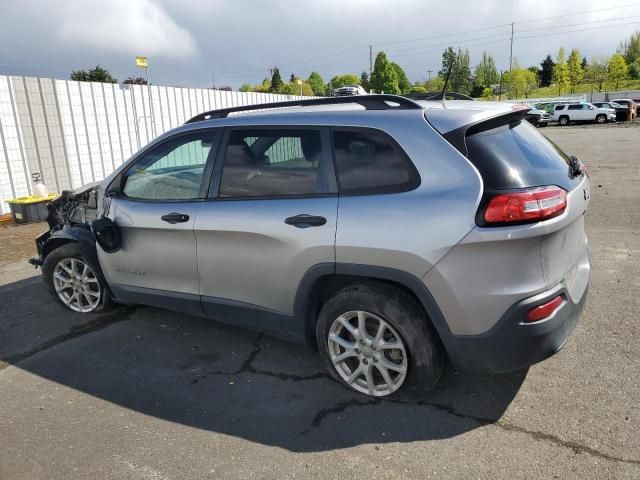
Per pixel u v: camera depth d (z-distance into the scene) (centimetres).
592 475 236
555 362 336
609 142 2088
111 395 332
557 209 258
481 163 262
